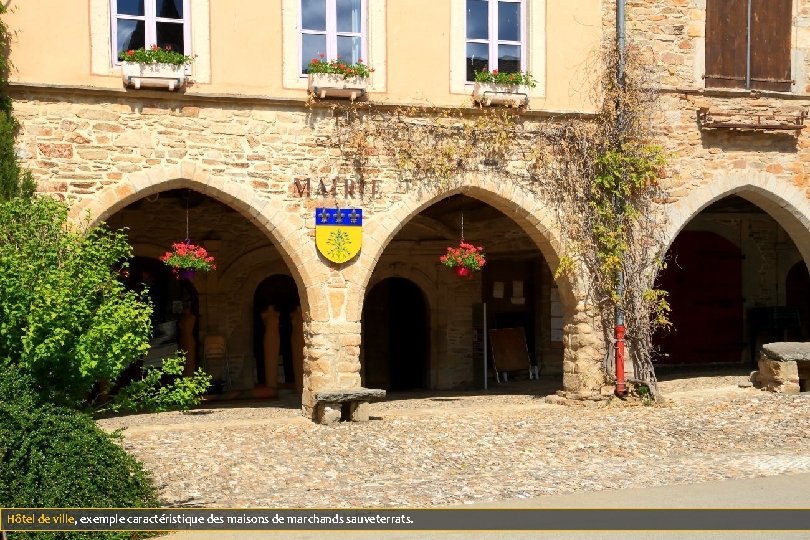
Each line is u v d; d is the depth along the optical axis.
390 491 7.90
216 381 14.45
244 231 14.67
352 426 10.70
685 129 12.80
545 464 9.18
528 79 11.94
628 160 12.29
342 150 11.45
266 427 10.66
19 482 6.21
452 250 12.27
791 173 13.24
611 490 7.77
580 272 12.29
